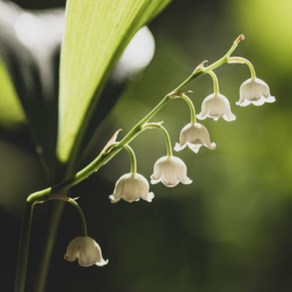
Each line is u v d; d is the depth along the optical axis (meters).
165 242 0.77
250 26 0.80
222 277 0.78
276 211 0.79
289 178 0.79
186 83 0.32
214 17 0.81
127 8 0.33
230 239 0.79
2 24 0.35
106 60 0.33
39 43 0.35
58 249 0.71
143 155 0.75
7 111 0.49
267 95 0.33
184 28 0.81
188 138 0.33
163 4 0.34
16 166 0.65
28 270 0.64
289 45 0.78
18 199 0.66
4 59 0.34
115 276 0.75
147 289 0.77
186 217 0.78
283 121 0.78
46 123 0.34
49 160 0.34
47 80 0.35
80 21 0.33
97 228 0.74
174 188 0.78
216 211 0.79
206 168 0.79
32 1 0.62
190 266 0.78
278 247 0.79
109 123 0.71
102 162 0.32
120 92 0.35
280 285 0.78
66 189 0.33
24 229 0.32
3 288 0.67
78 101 0.34
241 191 0.79
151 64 0.78
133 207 0.75
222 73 0.80
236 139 0.79
